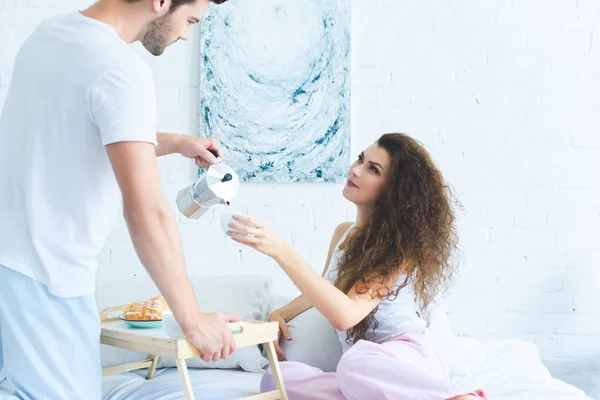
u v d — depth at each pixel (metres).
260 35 2.60
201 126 2.61
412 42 2.66
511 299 2.66
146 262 1.32
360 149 2.65
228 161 2.61
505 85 2.67
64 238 1.36
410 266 1.94
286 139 2.61
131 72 1.32
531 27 2.67
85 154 1.34
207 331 1.38
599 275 2.67
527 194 2.67
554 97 2.67
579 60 2.67
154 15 1.41
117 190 1.42
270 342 1.58
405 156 2.00
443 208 2.02
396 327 1.94
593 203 2.67
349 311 1.79
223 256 2.63
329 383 1.80
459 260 2.66
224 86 2.60
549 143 2.67
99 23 1.36
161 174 2.62
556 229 2.67
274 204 2.63
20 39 2.59
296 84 2.60
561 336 2.66
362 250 1.98
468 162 2.67
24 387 1.36
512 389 1.87
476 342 2.30
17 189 1.37
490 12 2.67
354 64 2.65
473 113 2.67
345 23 2.61
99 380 1.44
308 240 2.63
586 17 2.68
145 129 1.32
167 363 2.13
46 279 1.36
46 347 1.37
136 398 1.78
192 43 2.62
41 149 1.34
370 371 1.68
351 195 2.03
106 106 1.30
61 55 1.34
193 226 2.62
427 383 1.65
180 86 2.62
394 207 1.97
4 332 1.37
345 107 2.60
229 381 1.93
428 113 2.66
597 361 2.65
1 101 2.58
